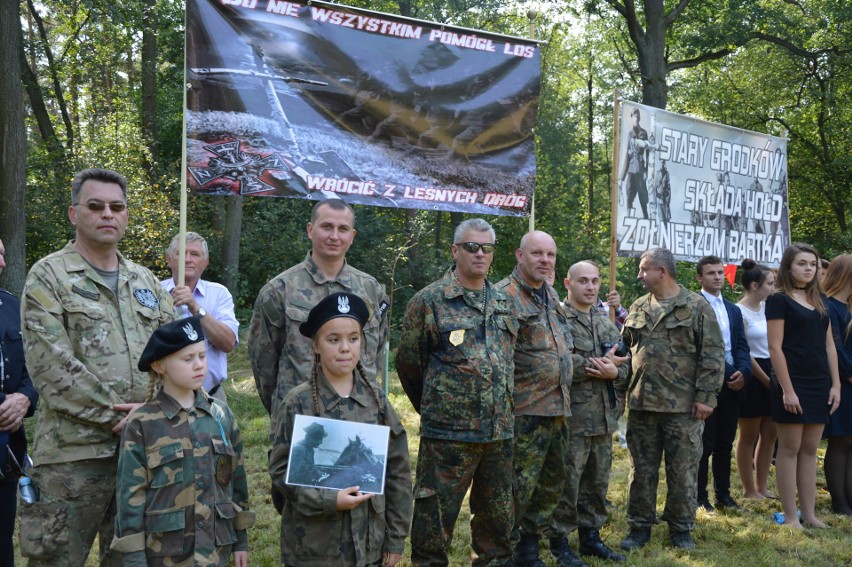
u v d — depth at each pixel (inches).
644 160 257.3
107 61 831.7
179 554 104.3
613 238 245.0
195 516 107.0
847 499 228.2
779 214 304.7
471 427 145.8
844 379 224.1
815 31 787.4
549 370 164.2
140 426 106.0
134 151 652.1
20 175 493.4
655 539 199.2
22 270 493.4
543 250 166.2
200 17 177.6
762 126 1013.2
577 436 177.9
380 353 153.4
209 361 167.2
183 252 153.3
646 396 192.5
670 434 191.6
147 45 737.6
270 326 146.9
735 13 709.3
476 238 150.3
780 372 210.7
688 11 745.0
